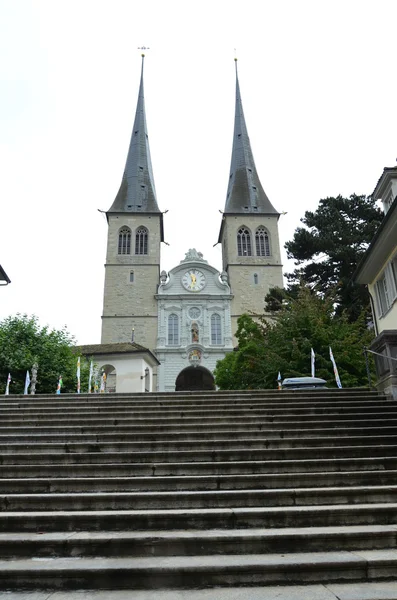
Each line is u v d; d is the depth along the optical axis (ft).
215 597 14.92
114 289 195.21
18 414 36.78
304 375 73.67
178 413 36.40
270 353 79.20
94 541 18.45
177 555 18.26
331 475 24.72
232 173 234.17
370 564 16.66
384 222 54.60
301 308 86.69
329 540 18.67
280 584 16.34
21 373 100.01
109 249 202.39
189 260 198.08
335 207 123.34
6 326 105.81
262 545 18.49
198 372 201.36
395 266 61.16
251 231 211.00
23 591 15.92
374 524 20.74
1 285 73.51
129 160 226.38
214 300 192.65
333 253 111.24
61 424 34.60
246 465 26.14
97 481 24.29
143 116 239.71
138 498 22.43
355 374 75.41
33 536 19.20
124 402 40.65
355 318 104.06
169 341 185.88
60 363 107.24
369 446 28.30
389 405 38.04
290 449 28.04
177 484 24.38
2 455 27.76
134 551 18.33
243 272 201.67
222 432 31.07
